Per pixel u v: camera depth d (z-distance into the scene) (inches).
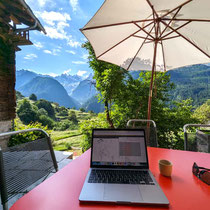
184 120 153.2
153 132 64.0
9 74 146.0
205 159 41.3
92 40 68.2
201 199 24.0
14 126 150.3
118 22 61.5
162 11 55.9
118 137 36.9
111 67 158.4
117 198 23.3
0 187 29.1
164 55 86.7
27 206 22.0
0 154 29.7
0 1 134.5
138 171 32.2
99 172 31.6
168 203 22.1
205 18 58.2
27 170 36.7
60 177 30.4
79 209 21.5
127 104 160.4
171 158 41.8
